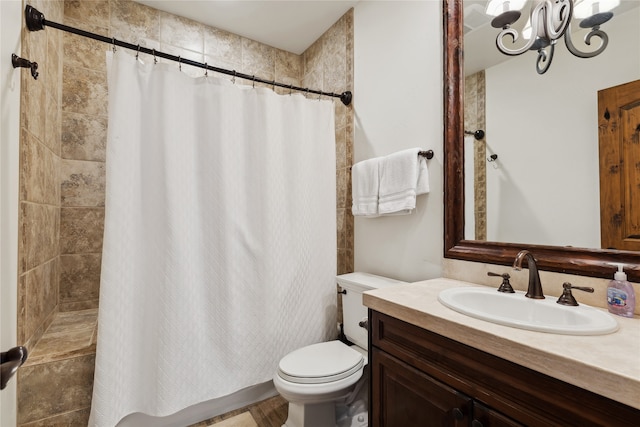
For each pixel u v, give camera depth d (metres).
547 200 1.12
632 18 0.93
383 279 1.71
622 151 0.95
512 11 1.23
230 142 1.60
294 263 1.79
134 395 1.39
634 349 0.65
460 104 1.39
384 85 1.80
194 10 2.11
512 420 0.72
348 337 1.72
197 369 1.49
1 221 0.93
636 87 0.92
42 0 1.42
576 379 0.60
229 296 1.57
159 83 1.44
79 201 1.88
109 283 1.28
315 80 2.47
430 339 0.93
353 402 1.66
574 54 1.06
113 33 1.96
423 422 0.94
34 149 1.29
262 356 1.67
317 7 2.07
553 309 0.95
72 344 1.41
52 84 1.59
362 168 1.77
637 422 0.54
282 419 1.61
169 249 1.42
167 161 1.42
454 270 1.40
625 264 0.92
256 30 2.33
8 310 1.00
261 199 1.69
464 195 1.39
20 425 1.23
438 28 1.50
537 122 1.15
